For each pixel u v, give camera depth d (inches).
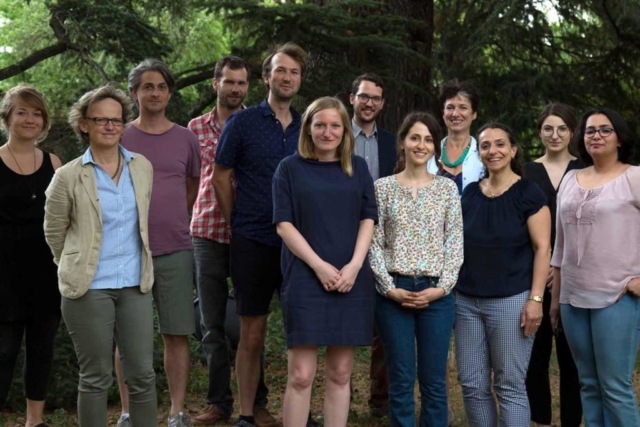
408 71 433.1
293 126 209.0
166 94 208.5
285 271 180.1
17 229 191.8
